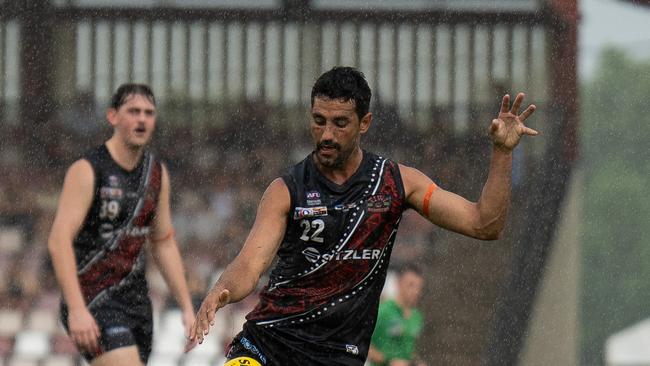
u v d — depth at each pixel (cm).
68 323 1988
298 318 1428
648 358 4472
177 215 4184
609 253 5178
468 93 4238
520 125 1386
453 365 4062
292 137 4325
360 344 1445
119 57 4284
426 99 4247
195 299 3856
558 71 4262
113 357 1977
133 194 2041
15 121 4275
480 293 4112
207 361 3656
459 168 4212
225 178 4284
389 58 4250
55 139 4281
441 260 4122
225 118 4309
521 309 4106
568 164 4272
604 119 5191
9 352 3681
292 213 1405
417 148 4225
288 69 4312
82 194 2000
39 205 4184
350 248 1410
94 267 2014
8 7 4284
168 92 4297
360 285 1427
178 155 4278
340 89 1373
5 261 3975
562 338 4153
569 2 4253
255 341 1450
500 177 1395
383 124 4228
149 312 2067
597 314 5169
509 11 4244
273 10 4294
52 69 4303
